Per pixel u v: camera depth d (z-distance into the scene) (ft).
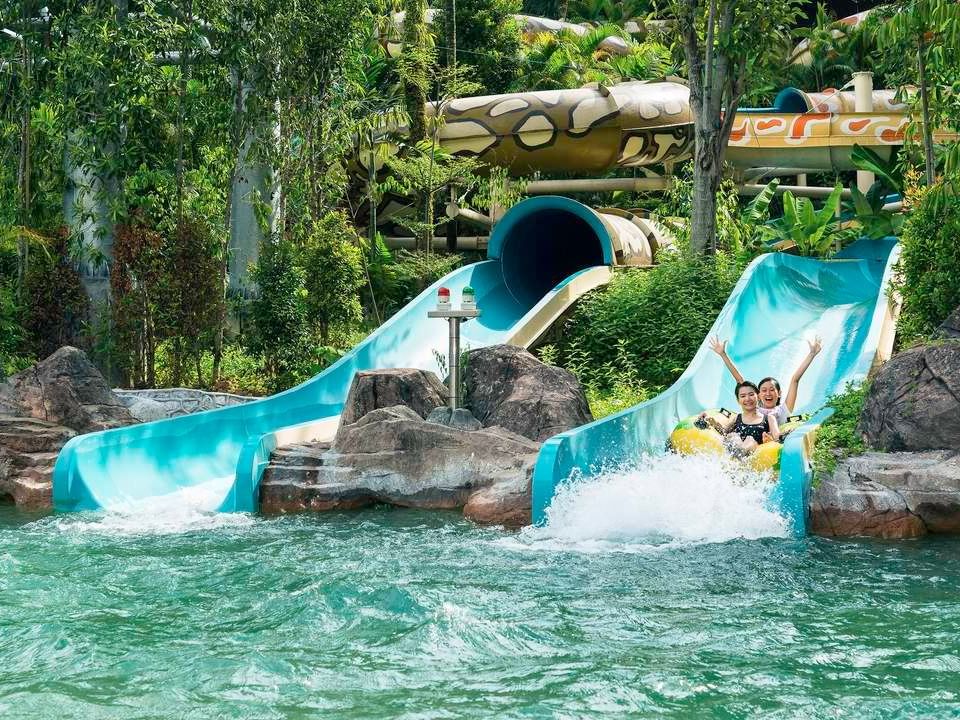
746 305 59.16
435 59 102.27
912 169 77.61
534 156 100.73
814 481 37.58
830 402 46.09
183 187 71.67
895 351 57.00
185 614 26.78
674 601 27.78
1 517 41.60
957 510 35.78
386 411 45.70
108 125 67.00
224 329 74.08
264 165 75.61
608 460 40.86
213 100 70.03
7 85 76.95
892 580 29.91
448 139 100.48
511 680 21.56
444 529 38.06
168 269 65.87
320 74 75.00
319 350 69.67
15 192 78.64
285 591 28.89
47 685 21.47
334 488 42.68
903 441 40.06
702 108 77.46
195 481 47.09
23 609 27.35
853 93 115.03
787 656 23.03
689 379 47.96
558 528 37.19
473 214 107.76
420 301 67.67
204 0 69.00
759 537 35.96
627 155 100.83
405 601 27.45
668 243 90.53
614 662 22.67
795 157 105.09
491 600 27.91
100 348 67.21
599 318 70.79
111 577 30.76
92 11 68.59
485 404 51.34
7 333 67.97
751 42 75.77
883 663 22.48
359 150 94.79
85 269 70.23
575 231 91.76
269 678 21.75
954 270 50.67
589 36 151.23
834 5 194.08
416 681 21.56
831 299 69.00
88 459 43.52
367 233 108.17
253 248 77.10
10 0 73.56
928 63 59.88
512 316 76.33
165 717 19.66
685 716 19.53
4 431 48.96
